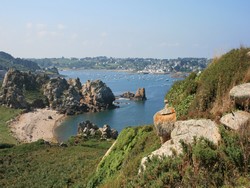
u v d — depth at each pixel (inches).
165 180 488.7
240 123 533.6
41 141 2837.1
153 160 572.7
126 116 5438.0
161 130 720.3
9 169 1851.6
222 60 775.1
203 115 666.2
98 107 6279.5
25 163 1996.8
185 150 526.0
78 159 1929.1
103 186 818.2
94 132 3745.1
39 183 1483.8
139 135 980.6
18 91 6594.5
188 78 914.1
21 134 4308.6
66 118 5610.2
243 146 474.3
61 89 6884.8
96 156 2004.2
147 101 6924.2
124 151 986.1
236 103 601.9
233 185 429.1
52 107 6481.3
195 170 470.6
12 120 5157.5
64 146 2869.1
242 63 707.4
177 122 647.1
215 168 462.3
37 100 6589.6
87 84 6786.4
